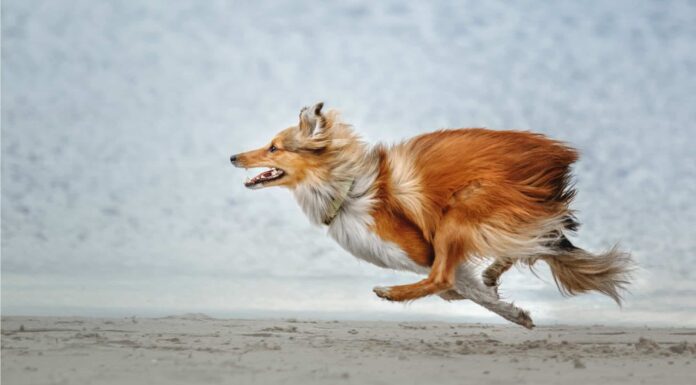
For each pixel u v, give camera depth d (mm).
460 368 11203
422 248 14242
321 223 14945
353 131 14852
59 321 16234
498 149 13953
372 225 14383
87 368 10672
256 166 14984
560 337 15539
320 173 14703
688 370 11438
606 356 12750
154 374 10266
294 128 15094
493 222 13664
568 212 14477
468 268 14469
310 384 9805
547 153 14023
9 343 13094
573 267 14781
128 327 15555
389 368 11078
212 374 10328
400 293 13906
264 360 11562
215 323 16438
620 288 14914
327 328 16250
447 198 13852
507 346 13820
